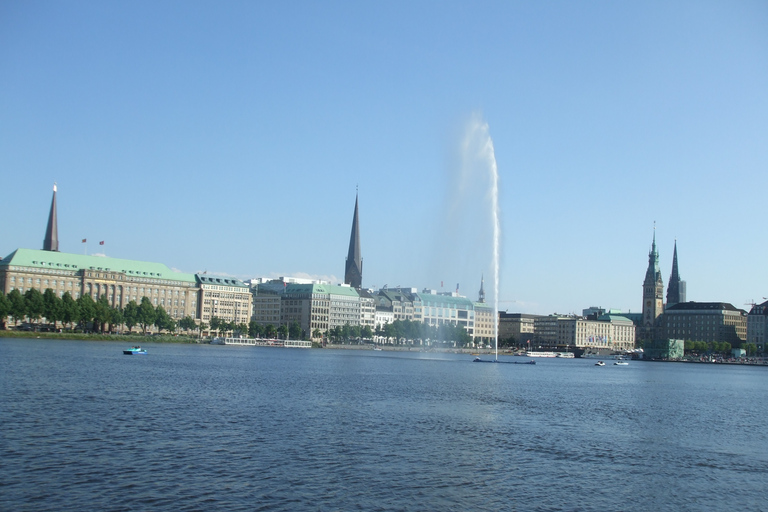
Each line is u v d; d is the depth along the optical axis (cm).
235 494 5125
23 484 5150
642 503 5366
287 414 8606
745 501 5519
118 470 5588
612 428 8706
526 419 9144
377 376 15638
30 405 8362
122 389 10431
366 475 5781
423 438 7375
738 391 16662
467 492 5450
